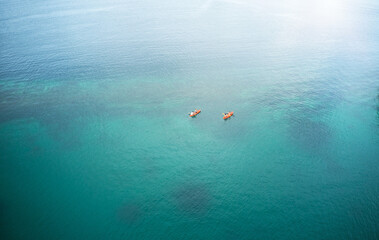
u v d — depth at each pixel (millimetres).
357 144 44594
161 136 47250
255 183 38062
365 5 145625
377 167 40000
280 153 43312
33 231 30891
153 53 81000
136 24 109000
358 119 50688
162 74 68312
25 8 132625
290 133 47531
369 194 35531
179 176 39438
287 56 78438
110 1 153750
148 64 73812
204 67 72188
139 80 65312
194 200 35500
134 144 45344
